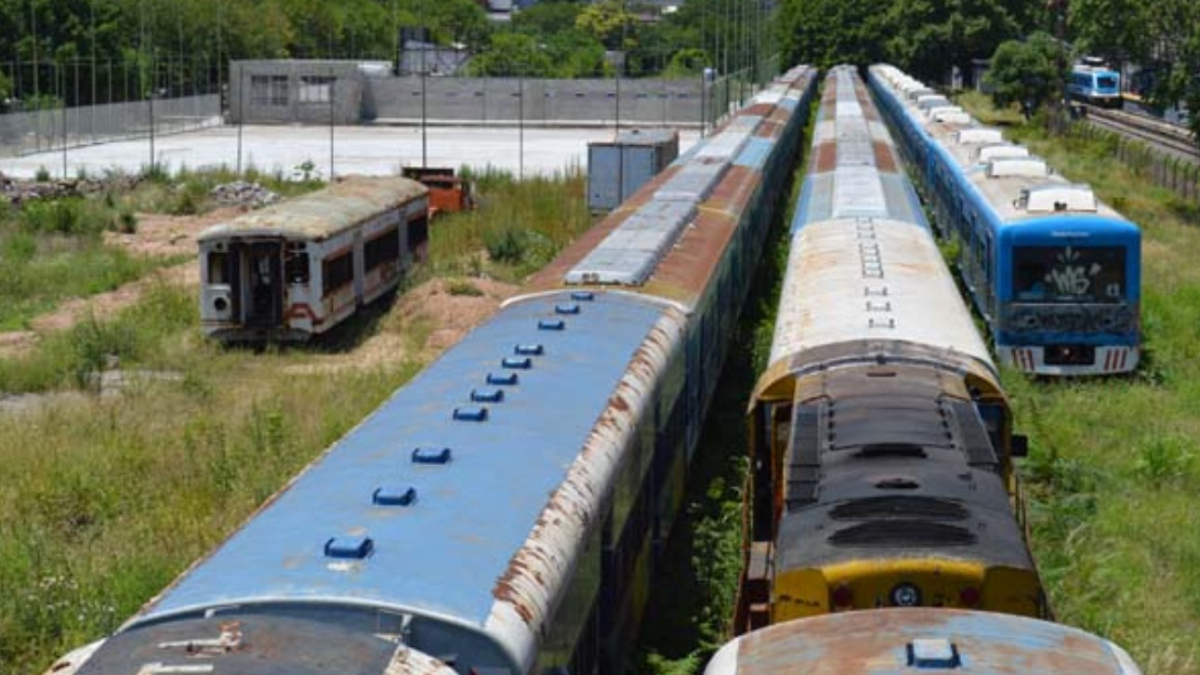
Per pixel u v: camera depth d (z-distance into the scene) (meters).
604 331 17.80
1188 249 46.53
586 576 12.23
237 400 28.44
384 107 101.75
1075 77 112.12
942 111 54.25
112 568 18.73
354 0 153.00
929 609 9.62
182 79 101.62
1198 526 21.41
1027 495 21.67
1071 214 29.88
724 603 17.03
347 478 11.80
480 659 9.32
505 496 11.61
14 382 30.41
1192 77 56.81
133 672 7.96
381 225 39.25
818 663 8.80
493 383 14.93
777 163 48.00
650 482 16.52
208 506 21.48
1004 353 29.94
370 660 8.40
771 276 37.25
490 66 135.75
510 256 44.47
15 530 20.50
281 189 60.59
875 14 132.50
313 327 34.09
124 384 30.56
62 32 95.94
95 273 42.69
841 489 12.91
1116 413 27.48
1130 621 17.92
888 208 28.11
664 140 51.47
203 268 34.09
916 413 14.55
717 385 25.45
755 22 119.25
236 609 9.17
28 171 68.44
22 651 16.73
